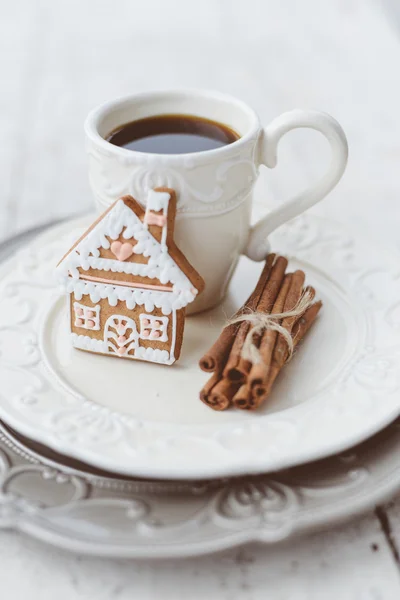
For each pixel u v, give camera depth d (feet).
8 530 1.25
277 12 3.67
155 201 1.42
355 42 3.31
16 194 2.23
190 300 1.43
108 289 1.45
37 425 1.32
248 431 1.32
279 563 1.26
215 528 1.20
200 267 1.55
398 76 2.97
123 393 1.42
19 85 2.90
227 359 1.41
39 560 1.26
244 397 1.35
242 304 1.65
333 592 1.22
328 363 1.48
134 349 1.48
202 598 1.22
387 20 3.52
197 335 1.56
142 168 1.43
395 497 1.33
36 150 2.47
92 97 2.82
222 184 1.46
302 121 1.50
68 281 1.47
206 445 1.30
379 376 1.41
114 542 1.19
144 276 1.44
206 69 3.07
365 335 1.52
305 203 1.59
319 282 1.67
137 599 1.22
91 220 1.81
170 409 1.39
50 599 1.22
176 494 1.25
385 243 1.73
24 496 1.24
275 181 2.30
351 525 1.30
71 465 1.30
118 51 3.25
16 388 1.40
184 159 1.42
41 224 1.84
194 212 1.47
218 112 1.62
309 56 3.17
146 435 1.32
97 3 3.80
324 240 1.76
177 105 1.63
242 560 1.26
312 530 1.21
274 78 2.98
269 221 1.60
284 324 1.46
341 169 1.55
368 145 2.48
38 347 1.50
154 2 3.81
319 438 1.30
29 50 3.24
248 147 1.47
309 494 1.24
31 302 1.59
